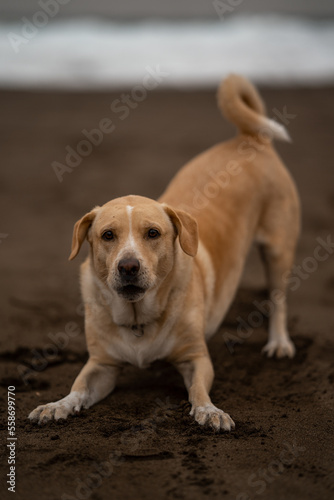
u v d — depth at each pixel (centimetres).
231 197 563
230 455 368
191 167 595
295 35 2277
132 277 416
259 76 1953
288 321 653
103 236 442
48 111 1627
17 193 1127
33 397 478
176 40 2283
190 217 460
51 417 422
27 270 800
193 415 423
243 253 575
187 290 473
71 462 359
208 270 517
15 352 564
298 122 1518
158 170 1227
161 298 456
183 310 469
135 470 349
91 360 480
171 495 324
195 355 476
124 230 434
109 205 459
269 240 600
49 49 2198
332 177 1198
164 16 2538
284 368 546
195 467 353
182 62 2095
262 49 2180
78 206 1065
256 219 590
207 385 454
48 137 1423
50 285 748
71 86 1881
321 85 1847
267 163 601
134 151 1341
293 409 449
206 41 2258
